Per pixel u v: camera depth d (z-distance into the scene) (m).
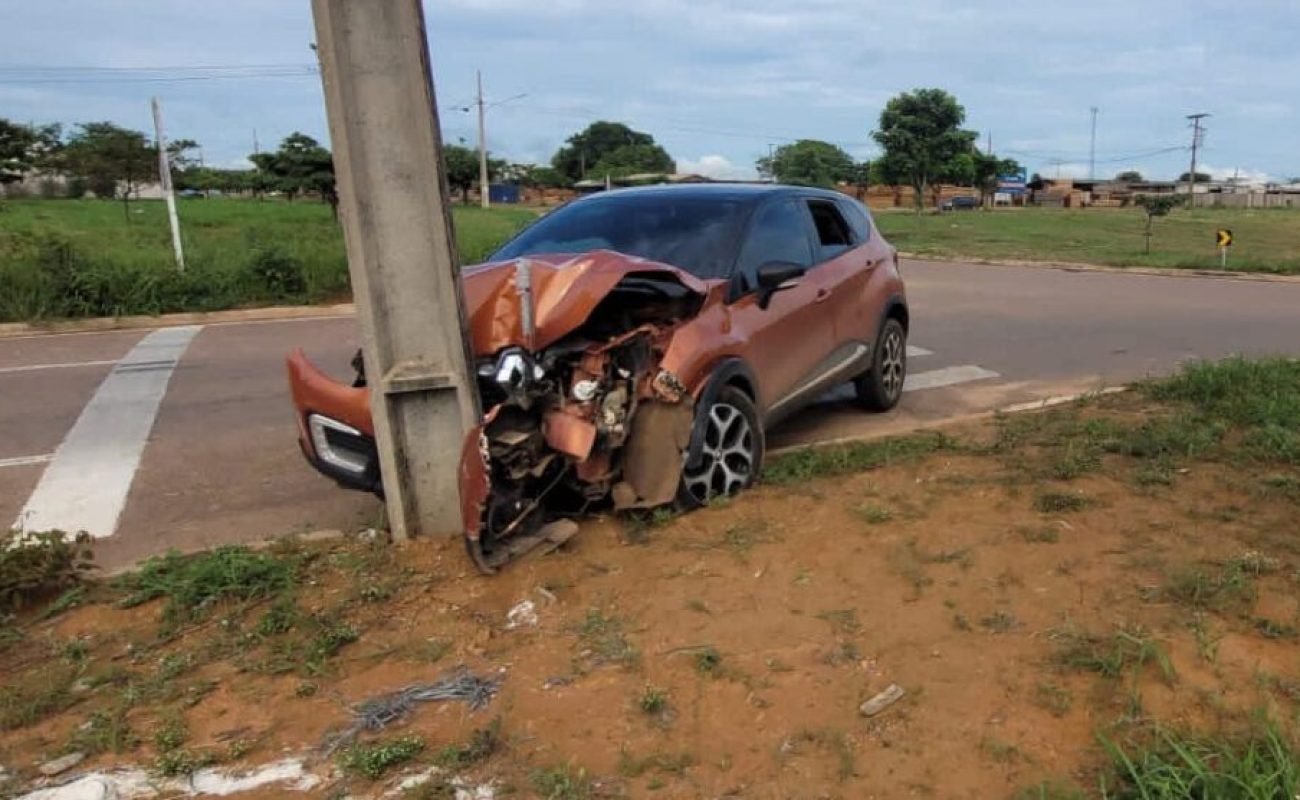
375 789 2.90
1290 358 8.75
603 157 109.31
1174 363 9.83
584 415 4.40
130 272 14.96
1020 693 3.14
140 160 58.72
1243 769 2.60
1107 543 4.21
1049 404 7.32
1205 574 3.86
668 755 2.95
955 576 3.94
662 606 3.85
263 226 35.50
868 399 7.67
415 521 4.65
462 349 4.35
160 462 6.74
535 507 4.48
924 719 3.04
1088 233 38.34
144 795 2.94
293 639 3.82
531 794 2.82
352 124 4.14
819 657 3.41
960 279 19.70
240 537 5.29
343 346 11.85
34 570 4.26
